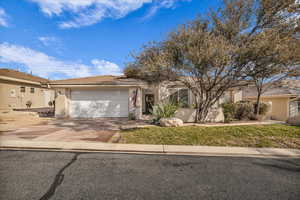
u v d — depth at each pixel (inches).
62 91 513.7
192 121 452.1
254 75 332.2
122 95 534.3
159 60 318.7
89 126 374.0
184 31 317.7
